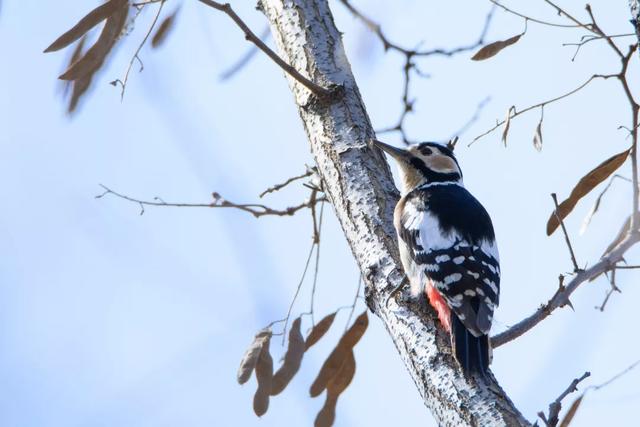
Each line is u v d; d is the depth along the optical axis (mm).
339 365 11047
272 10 11570
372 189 10336
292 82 11164
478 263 10367
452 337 9172
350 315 11180
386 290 9789
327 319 11148
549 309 9047
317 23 11281
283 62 10227
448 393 8625
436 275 9945
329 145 10641
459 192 11820
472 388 8539
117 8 9875
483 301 9938
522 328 9133
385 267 9906
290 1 11438
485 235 10852
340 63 11031
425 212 10930
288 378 10547
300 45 11180
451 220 10758
